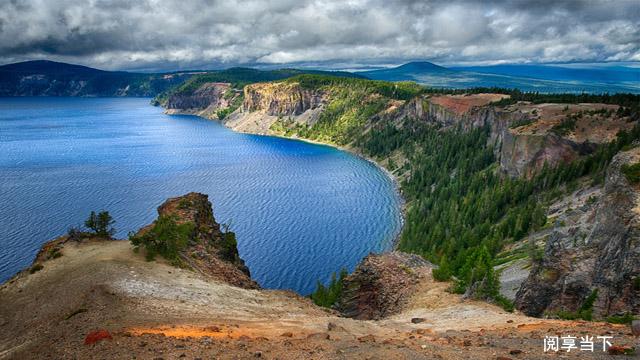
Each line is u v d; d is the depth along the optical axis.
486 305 57.56
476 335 34.28
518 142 198.62
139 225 184.00
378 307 78.88
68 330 37.34
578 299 54.00
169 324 37.59
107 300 45.72
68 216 193.12
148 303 46.00
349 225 193.88
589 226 63.72
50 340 34.94
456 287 69.94
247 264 151.88
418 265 90.19
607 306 48.62
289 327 41.22
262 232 182.25
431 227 173.38
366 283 85.50
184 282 58.00
